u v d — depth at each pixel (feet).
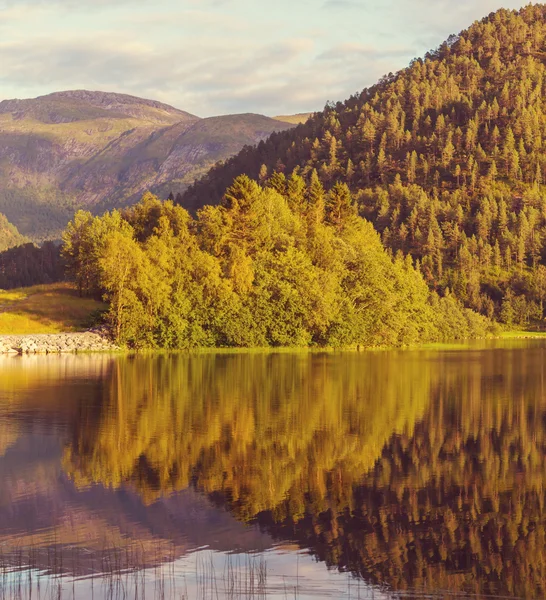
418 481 105.70
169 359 319.06
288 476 107.55
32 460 116.16
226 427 145.18
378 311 425.69
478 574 72.38
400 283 454.81
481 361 330.95
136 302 364.79
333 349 413.39
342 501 95.66
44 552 76.79
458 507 93.56
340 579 70.69
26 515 88.79
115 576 71.00
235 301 384.47
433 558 76.69
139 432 139.23
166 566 73.56
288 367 281.13
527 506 94.32
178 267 383.65
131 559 75.25
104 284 370.12
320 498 96.78
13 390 202.08
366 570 73.00
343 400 185.78
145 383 219.82
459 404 180.96
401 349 440.45
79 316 410.72
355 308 426.92
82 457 118.21
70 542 79.82
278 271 402.72
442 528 85.76
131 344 372.17
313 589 68.54
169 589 68.13
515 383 229.45
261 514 90.07
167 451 123.03
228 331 381.19
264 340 392.27
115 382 221.87
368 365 296.92
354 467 113.50
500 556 77.25
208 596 66.64
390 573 72.49
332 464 115.03
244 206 436.35
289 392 200.34
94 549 78.02
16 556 75.87
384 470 111.96
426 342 525.34
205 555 76.48
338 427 146.61
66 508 91.61
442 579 71.36
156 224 474.90
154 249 381.19
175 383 220.23
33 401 180.24
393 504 94.79
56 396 189.47
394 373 261.03
